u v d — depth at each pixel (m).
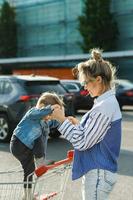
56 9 55.38
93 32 48.62
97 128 3.84
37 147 6.61
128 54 43.19
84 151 3.95
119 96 26.33
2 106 14.30
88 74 3.91
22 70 53.31
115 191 7.97
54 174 4.25
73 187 8.05
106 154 3.90
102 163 3.88
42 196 4.42
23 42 59.38
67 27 54.06
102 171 3.88
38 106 6.25
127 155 11.41
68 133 3.90
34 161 6.64
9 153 11.95
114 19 49.59
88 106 23.50
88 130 3.84
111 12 49.69
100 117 3.84
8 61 54.47
